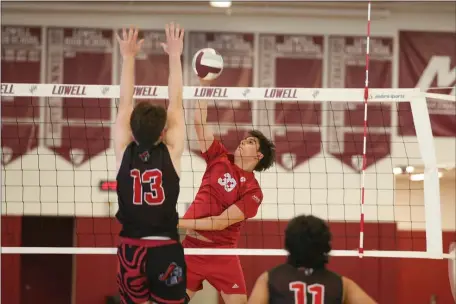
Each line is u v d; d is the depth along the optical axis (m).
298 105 11.14
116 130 4.66
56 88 6.00
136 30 4.96
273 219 11.16
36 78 11.20
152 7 11.14
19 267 11.42
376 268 11.38
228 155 6.37
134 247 4.49
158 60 11.20
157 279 4.52
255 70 11.41
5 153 11.00
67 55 11.25
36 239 11.62
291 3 11.16
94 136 11.11
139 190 4.44
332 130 11.26
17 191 11.04
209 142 6.25
